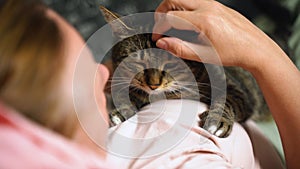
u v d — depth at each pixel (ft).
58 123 1.41
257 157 3.47
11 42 1.36
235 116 3.91
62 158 1.24
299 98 3.35
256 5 5.56
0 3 1.45
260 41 3.32
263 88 3.41
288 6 5.42
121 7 5.57
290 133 3.43
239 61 3.29
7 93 1.33
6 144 1.15
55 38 1.44
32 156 1.17
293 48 5.12
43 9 1.51
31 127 1.26
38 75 1.36
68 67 1.44
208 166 2.51
